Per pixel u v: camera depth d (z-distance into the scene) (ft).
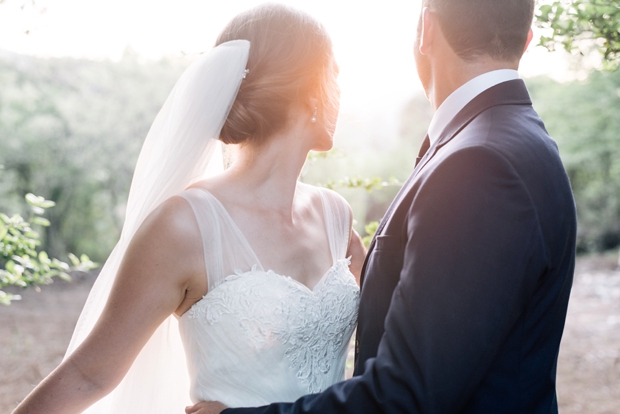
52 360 24.36
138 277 4.77
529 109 4.74
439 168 4.14
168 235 4.78
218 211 5.00
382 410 3.91
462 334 3.79
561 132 53.98
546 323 4.44
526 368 4.31
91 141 43.34
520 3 4.61
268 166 5.35
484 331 3.79
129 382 5.40
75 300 37.42
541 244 4.04
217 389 5.01
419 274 3.97
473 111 4.63
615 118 51.67
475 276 3.84
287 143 5.38
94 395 4.91
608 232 56.75
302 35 5.23
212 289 4.94
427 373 3.79
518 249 3.91
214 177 5.36
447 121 4.86
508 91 4.65
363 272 5.19
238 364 4.95
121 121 43.52
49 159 42.88
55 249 43.96
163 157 5.24
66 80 43.16
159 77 43.68
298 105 5.34
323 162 24.25
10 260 9.22
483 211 3.93
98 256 45.88
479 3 4.59
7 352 25.35
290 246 5.36
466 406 4.20
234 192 5.23
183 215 4.85
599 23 7.41
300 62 5.18
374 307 4.73
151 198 5.19
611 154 52.49
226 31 5.43
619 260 49.70
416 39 5.16
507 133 4.33
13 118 41.88
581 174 56.03
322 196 6.20
